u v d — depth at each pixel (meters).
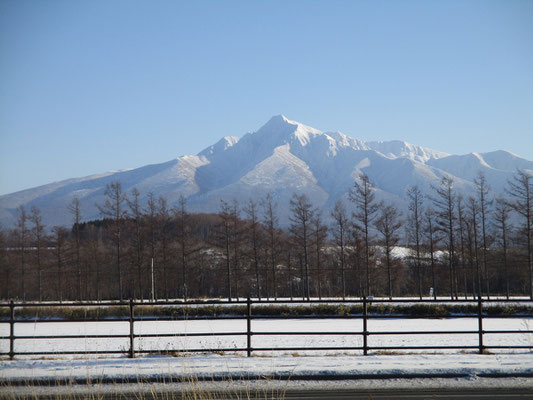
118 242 44.34
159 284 51.97
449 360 11.06
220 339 17.11
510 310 24.84
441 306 26.08
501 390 8.87
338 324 22.95
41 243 50.22
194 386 8.83
